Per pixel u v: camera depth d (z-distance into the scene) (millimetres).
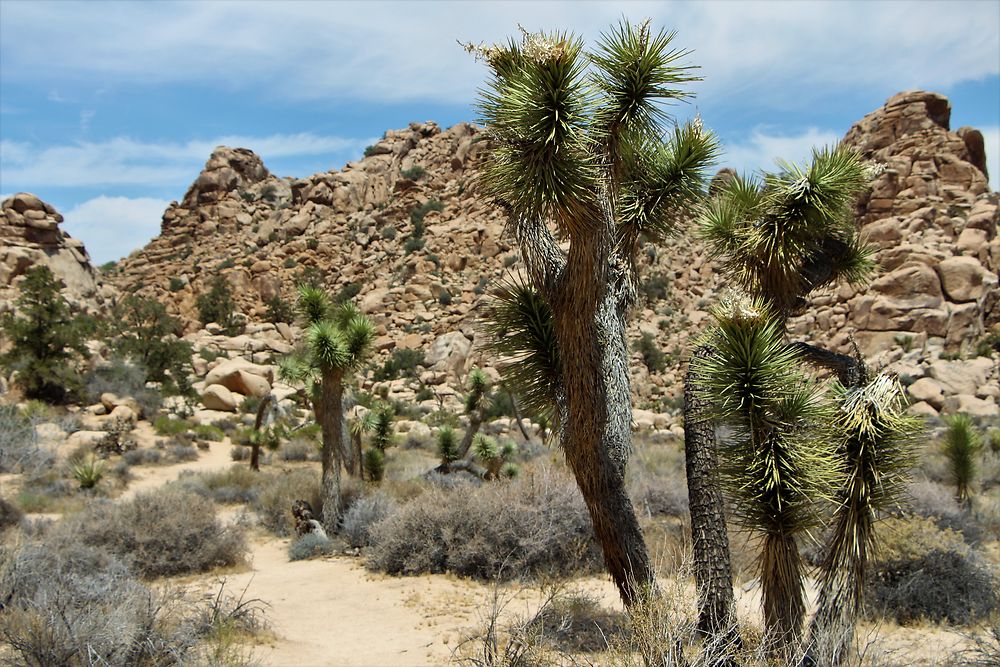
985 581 7574
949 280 49938
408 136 100625
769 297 5633
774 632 4547
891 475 4730
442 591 8852
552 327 6039
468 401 16391
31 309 31734
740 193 5965
